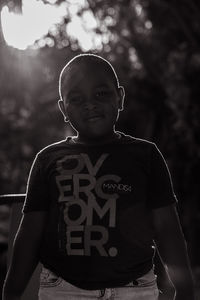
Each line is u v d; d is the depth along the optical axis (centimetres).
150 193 239
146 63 2127
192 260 1964
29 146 2378
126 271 228
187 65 1966
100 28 2027
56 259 235
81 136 247
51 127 2403
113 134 249
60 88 254
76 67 246
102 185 233
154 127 2106
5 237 922
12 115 2342
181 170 2008
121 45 2227
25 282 243
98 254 227
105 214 229
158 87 2103
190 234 1994
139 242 233
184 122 1945
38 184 244
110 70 249
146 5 2119
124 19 2158
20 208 308
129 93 2148
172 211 240
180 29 2088
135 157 239
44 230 244
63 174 238
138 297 229
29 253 242
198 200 2009
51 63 2103
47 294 236
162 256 244
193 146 1977
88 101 243
